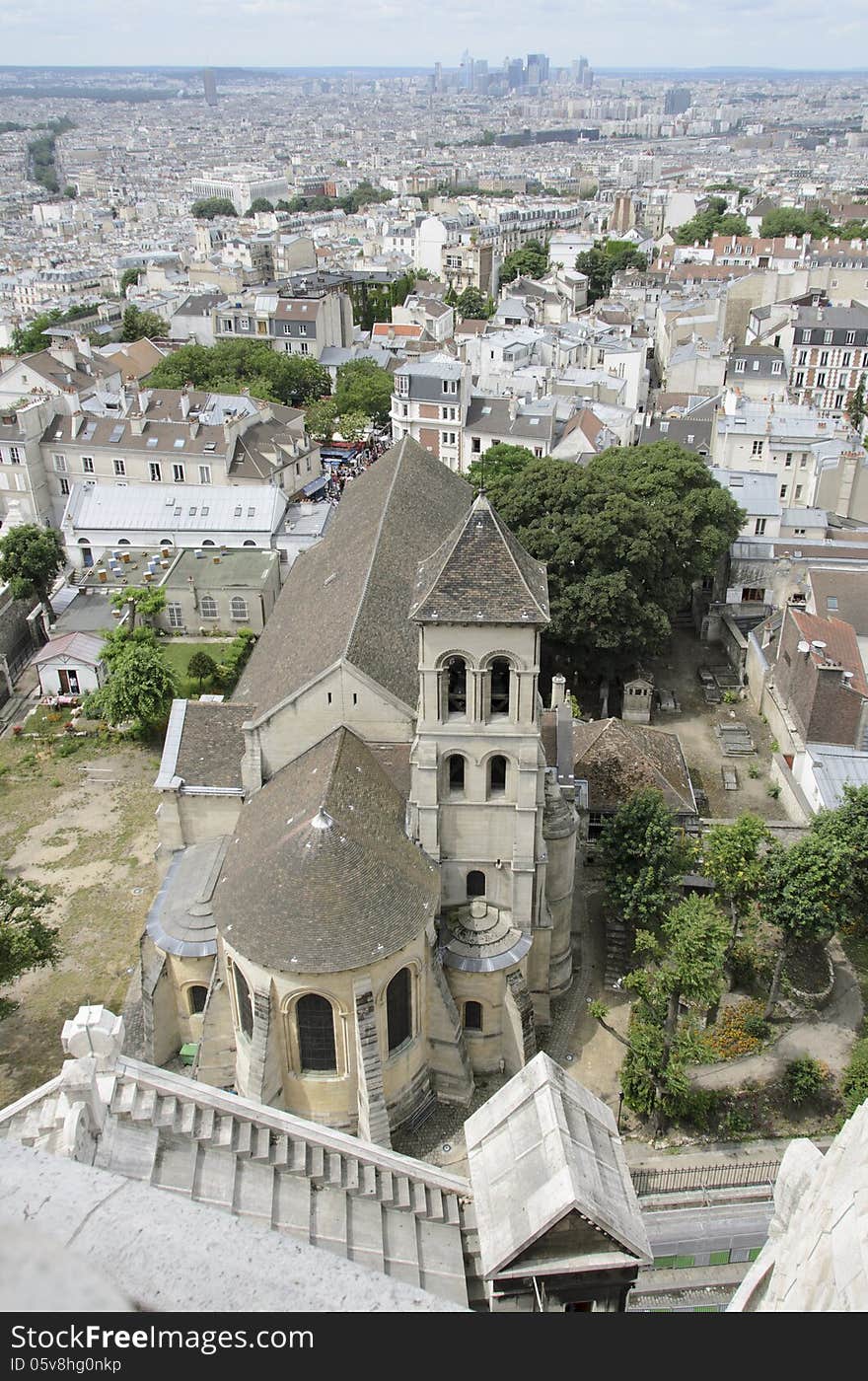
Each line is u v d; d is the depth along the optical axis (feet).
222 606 412.77
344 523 300.61
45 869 286.05
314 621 248.73
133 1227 54.60
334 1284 54.08
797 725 317.01
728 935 207.62
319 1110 192.85
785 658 343.26
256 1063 182.80
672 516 391.24
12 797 319.88
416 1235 120.67
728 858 227.61
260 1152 117.08
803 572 409.08
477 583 188.03
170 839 233.14
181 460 513.86
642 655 368.07
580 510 368.07
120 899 273.95
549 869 225.76
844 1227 50.88
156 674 339.98
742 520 414.62
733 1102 208.13
